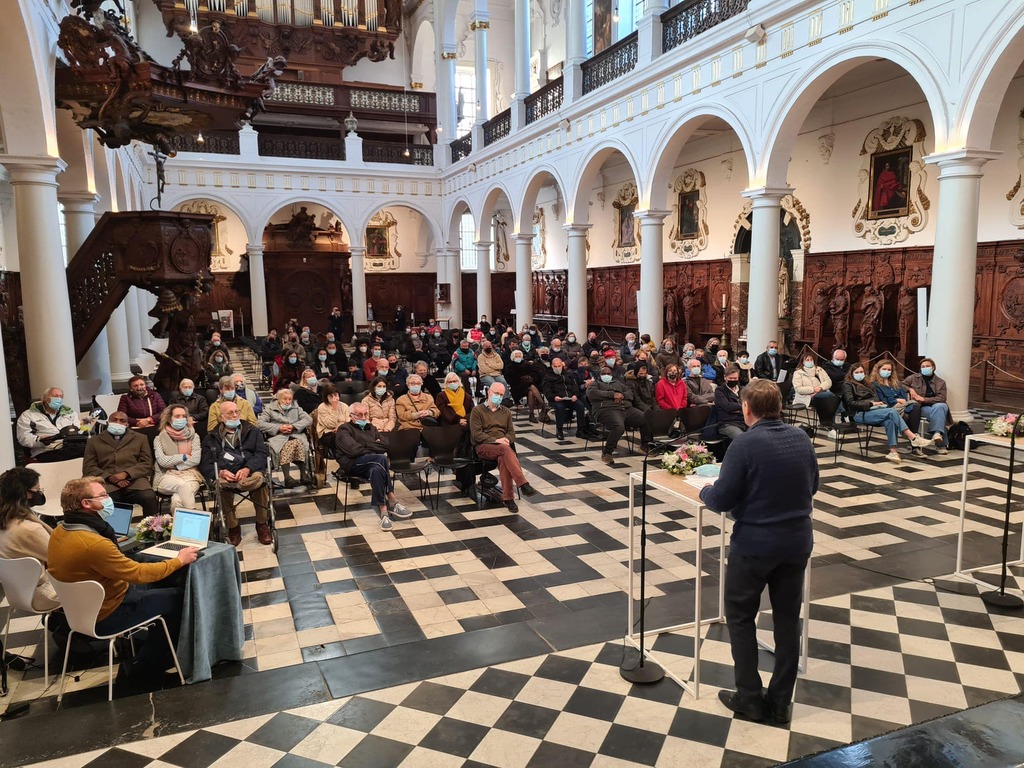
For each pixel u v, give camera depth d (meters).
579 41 17.22
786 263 16.91
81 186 11.88
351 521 7.18
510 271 32.09
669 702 3.85
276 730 3.66
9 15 7.10
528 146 20.02
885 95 14.05
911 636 4.53
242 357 22.97
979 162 8.79
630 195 22.78
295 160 25.44
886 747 2.86
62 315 8.74
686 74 13.31
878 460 9.12
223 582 4.34
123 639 4.42
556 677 4.13
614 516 7.20
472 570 5.84
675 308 20.36
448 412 8.35
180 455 6.70
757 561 3.43
